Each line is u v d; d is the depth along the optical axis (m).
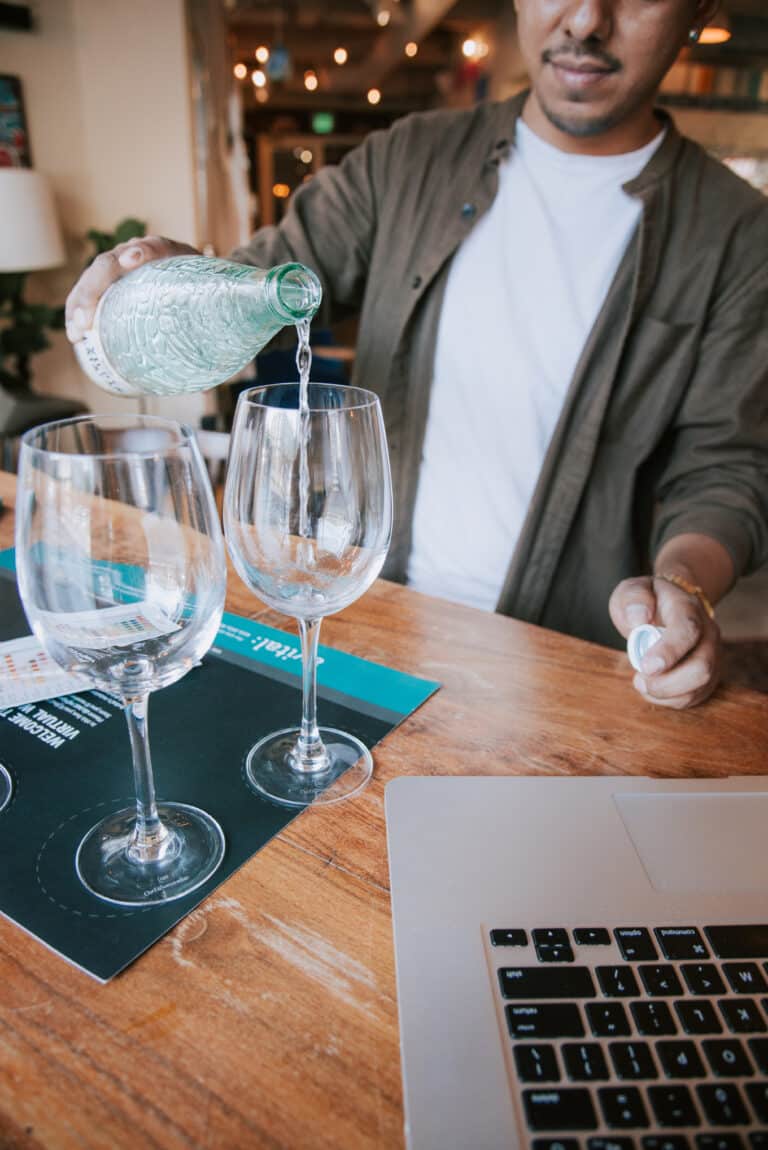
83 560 0.37
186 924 0.40
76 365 3.96
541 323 1.11
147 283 0.61
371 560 0.49
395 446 1.21
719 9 1.01
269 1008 0.36
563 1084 0.32
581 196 1.09
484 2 6.36
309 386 0.54
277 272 0.49
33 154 3.51
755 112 4.94
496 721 0.58
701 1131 0.30
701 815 0.48
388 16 6.25
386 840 0.46
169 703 0.58
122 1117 0.31
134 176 3.71
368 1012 0.36
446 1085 0.32
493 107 1.17
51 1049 0.34
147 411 4.00
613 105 0.97
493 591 1.16
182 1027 0.35
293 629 0.70
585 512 1.13
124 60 3.52
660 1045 0.33
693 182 1.06
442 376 1.17
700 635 0.61
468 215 1.12
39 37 3.38
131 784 0.50
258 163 10.43
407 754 0.54
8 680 0.59
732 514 0.91
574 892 0.42
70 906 0.40
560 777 0.52
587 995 0.35
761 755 0.56
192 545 0.39
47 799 0.48
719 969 0.37
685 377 1.07
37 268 3.24
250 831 0.46
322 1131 0.31
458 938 0.38
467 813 0.48
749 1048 0.33
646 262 1.03
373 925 0.40
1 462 3.20
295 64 8.45
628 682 0.64
